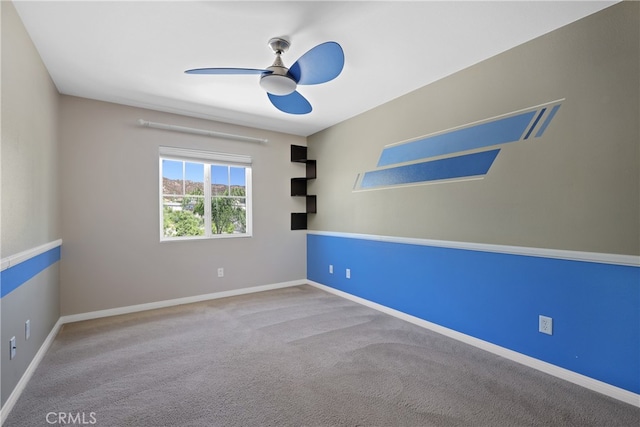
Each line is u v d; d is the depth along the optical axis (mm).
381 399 1788
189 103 3312
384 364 2199
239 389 1884
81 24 1940
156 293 3508
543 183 2107
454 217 2672
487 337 2426
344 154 3957
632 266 1748
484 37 2127
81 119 3102
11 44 1731
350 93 3104
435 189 2832
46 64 2436
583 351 1925
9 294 1683
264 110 3547
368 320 3105
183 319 3117
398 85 2920
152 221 3484
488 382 1968
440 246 2783
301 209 4691
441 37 2121
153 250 3492
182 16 1876
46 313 2432
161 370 2105
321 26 1982
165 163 3676
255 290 4250
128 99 3186
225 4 1767
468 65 2531
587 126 1907
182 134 3682
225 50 2268
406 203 3121
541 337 2117
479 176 2482
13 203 1752
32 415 1630
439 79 2781
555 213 2051
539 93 2127
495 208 2379
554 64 2051
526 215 2199
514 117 2262
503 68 2324
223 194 4094
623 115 1771
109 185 3242
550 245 2074
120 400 1766
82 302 3094
